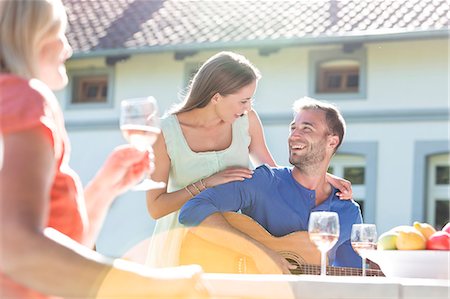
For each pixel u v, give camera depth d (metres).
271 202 4.64
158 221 4.82
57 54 2.34
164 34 20.06
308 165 4.62
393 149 18.95
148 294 2.10
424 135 18.83
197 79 4.80
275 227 4.65
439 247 3.42
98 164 20.67
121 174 2.77
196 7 20.80
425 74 18.88
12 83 2.14
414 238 3.44
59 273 2.00
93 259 2.03
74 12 21.56
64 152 2.31
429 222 18.80
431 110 18.78
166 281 2.12
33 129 2.07
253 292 2.70
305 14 19.83
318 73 19.36
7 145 2.06
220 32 19.70
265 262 4.41
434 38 18.58
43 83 2.34
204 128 4.82
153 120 3.16
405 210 18.83
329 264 4.66
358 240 3.91
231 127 4.91
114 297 2.06
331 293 2.65
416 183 18.78
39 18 2.27
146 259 4.80
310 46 19.12
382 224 18.95
